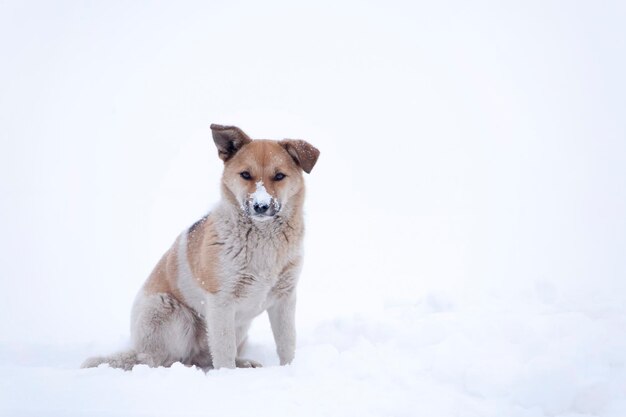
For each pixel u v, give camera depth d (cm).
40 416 387
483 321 575
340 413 404
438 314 649
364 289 1327
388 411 407
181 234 699
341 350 644
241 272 610
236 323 660
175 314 669
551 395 412
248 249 608
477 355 499
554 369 436
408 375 486
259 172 610
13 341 788
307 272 1593
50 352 734
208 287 620
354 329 659
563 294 700
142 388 457
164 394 442
